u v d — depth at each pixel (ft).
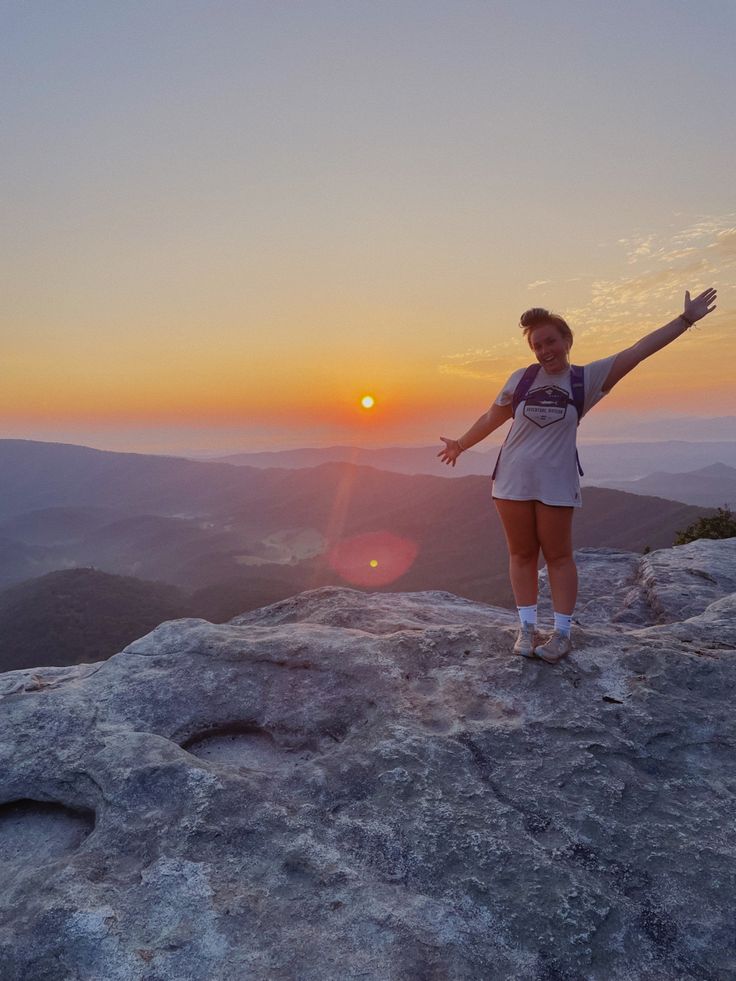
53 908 7.24
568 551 12.67
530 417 12.14
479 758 10.01
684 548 28.96
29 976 6.50
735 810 8.93
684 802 9.11
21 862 9.08
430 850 8.19
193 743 11.71
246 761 11.28
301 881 7.77
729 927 7.07
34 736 11.08
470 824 8.62
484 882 7.68
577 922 7.09
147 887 7.65
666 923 7.13
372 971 6.49
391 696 12.01
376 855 8.18
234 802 9.12
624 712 11.10
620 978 6.52
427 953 6.72
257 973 6.48
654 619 22.56
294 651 13.56
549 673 12.34
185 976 6.46
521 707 11.44
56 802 9.94
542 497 12.02
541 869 7.83
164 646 14.28
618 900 7.41
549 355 11.94
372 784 9.54
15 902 7.70
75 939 6.85
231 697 12.44
